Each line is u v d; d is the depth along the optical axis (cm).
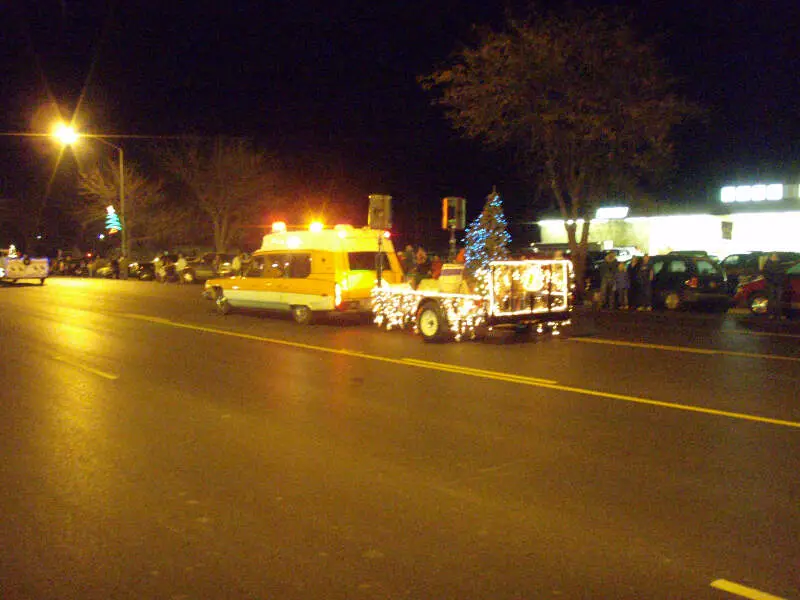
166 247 5688
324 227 2039
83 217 5822
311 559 505
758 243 3541
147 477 688
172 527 565
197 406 977
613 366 1247
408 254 2602
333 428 855
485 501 613
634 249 3362
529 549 517
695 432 819
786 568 484
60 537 549
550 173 2466
